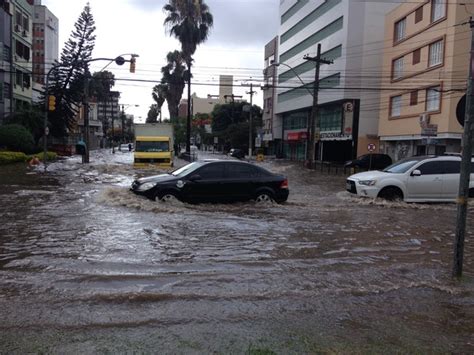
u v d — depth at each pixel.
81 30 49.25
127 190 13.72
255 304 5.08
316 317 4.76
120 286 5.57
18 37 45.22
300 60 60.47
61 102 49.84
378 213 12.09
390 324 4.63
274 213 11.53
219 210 11.69
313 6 55.75
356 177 14.83
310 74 56.47
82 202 12.37
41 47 76.19
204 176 12.45
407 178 14.23
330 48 50.69
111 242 7.84
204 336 4.18
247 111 86.50
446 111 31.06
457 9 30.45
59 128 50.59
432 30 33.44
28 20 48.56
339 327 4.51
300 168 38.81
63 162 35.00
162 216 10.46
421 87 34.75
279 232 9.15
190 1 43.47
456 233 6.21
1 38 40.22
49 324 4.38
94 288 5.46
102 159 43.06
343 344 4.09
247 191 12.70
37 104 48.03
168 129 31.48
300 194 16.86
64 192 14.67
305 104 58.00
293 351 3.91
